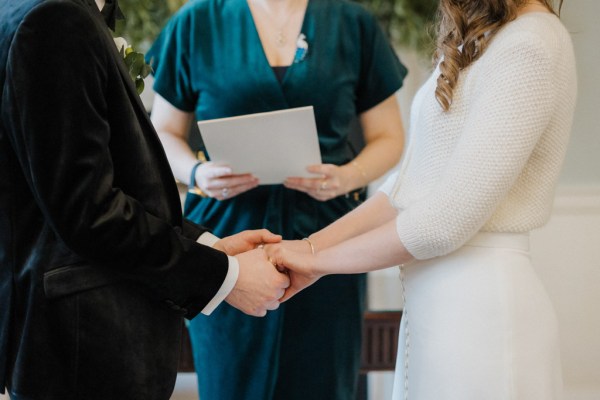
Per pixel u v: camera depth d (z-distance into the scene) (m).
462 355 1.76
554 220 3.90
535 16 1.72
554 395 1.81
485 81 1.71
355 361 2.87
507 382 1.74
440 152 1.81
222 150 2.57
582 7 3.89
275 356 2.74
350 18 2.80
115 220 1.66
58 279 1.68
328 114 2.76
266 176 2.65
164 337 1.79
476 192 1.66
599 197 3.90
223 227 2.77
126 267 1.70
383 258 1.79
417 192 1.84
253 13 2.77
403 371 1.93
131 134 1.74
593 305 3.91
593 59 3.90
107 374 1.71
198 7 2.78
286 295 2.18
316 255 1.97
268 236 2.28
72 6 1.62
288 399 2.82
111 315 1.71
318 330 2.78
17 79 1.58
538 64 1.66
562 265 3.91
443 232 1.70
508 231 1.78
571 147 3.93
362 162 2.82
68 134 1.60
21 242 1.70
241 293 2.05
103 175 1.65
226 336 2.76
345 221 2.21
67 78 1.60
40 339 1.67
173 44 2.79
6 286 1.70
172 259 1.75
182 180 2.80
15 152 1.67
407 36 3.94
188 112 2.88
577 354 3.92
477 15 1.76
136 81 2.06
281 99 2.71
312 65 2.73
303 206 2.76
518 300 1.76
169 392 1.81
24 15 1.59
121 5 3.74
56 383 1.68
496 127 1.66
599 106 3.91
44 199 1.62
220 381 2.79
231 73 2.72
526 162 1.76
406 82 4.42
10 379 1.73
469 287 1.77
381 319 3.62
